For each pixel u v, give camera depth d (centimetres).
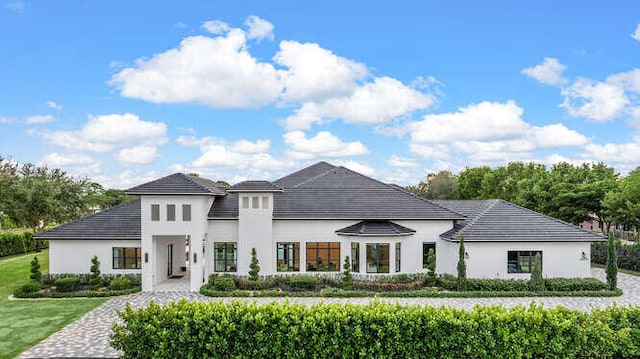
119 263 2966
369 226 2952
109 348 1648
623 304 2352
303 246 3022
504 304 2327
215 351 1252
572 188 4484
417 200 3198
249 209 2950
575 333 1212
